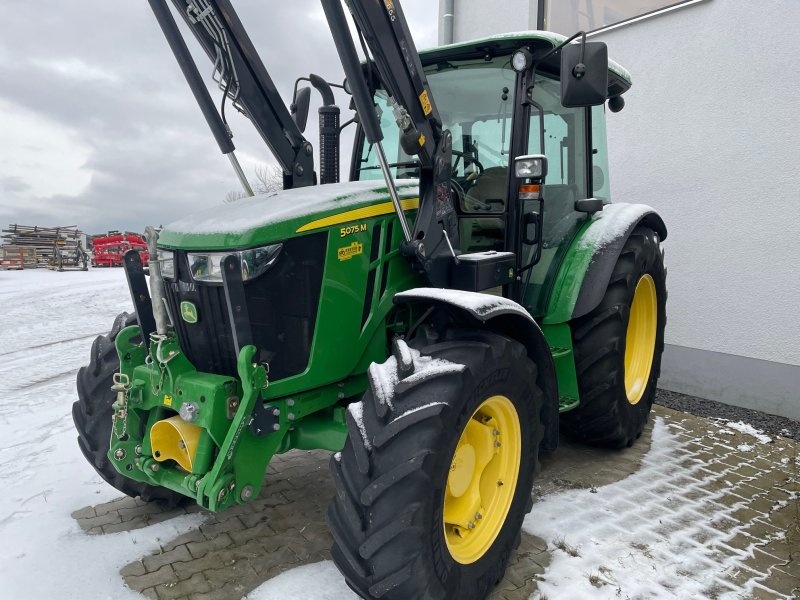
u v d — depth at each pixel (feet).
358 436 6.32
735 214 14.69
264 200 8.13
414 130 7.79
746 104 14.29
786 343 13.98
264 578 7.57
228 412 7.14
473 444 7.41
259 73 8.98
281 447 7.93
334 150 10.89
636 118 16.49
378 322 8.25
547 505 9.64
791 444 12.42
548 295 10.69
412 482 6.03
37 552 8.12
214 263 7.26
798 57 13.34
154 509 9.39
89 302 40.60
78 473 10.82
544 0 19.02
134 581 7.48
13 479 10.59
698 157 15.29
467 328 7.57
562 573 7.79
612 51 16.94
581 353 10.89
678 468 11.17
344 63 7.18
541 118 9.77
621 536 8.71
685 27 15.29
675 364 16.05
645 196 16.47
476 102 10.06
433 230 8.22
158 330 7.59
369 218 8.02
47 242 80.02
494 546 7.34
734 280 14.79
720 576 7.79
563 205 11.08
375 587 6.02
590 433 11.36
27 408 15.47
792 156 13.60
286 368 7.45
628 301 10.89
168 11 8.40
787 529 9.00
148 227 7.46
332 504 6.48
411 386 6.44
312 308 7.53
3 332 28.96
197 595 7.21
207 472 7.07
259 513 9.26
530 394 7.81
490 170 9.98
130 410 7.80
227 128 9.03
